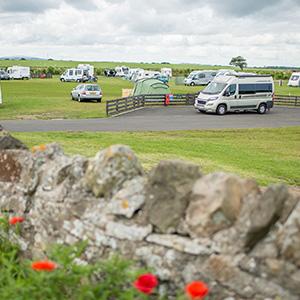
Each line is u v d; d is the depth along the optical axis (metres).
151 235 4.11
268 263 3.55
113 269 3.96
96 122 30.39
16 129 25.61
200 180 4.07
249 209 3.77
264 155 19.88
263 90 40.19
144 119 33.31
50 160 5.29
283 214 3.69
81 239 4.59
